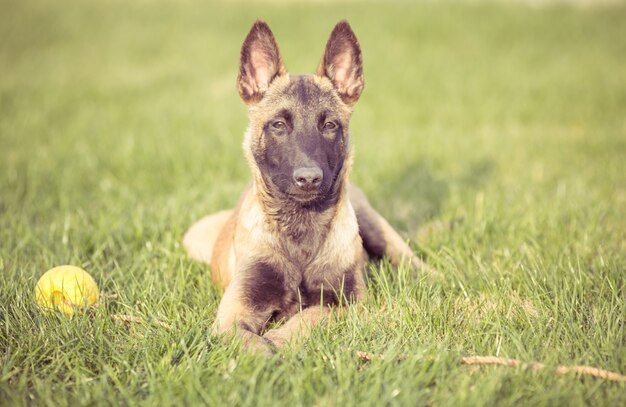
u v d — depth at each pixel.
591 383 3.95
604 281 5.36
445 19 25.61
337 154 5.54
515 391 3.80
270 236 5.41
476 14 26.31
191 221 7.60
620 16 25.72
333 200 5.50
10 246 6.56
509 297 5.23
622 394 3.80
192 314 5.04
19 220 7.43
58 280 5.14
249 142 5.74
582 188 8.91
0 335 4.66
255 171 5.62
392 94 16.86
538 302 5.08
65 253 6.40
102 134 13.02
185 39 25.61
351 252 5.55
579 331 4.51
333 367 4.12
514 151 11.84
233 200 8.43
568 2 28.81
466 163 11.06
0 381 4.04
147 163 10.62
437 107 15.77
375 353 4.28
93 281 5.32
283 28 25.48
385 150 11.70
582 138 12.73
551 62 20.12
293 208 5.37
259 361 4.11
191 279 5.95
